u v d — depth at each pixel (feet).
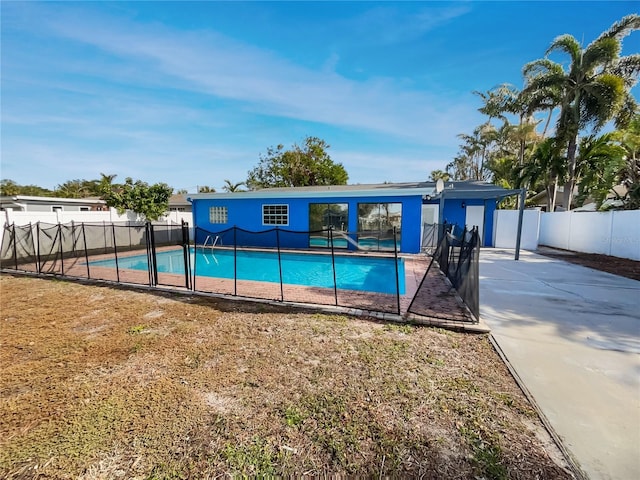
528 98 53.52
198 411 8.18
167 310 16.90
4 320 15.64
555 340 12.30
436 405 8.29
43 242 35.27
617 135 45.47
